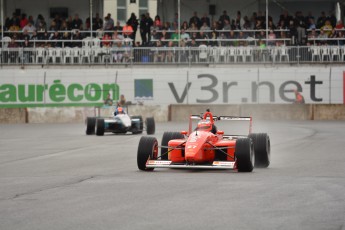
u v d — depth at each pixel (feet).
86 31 529.86
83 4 596.70
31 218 114.11
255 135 193.77
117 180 164.96
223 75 520.01
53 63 529.04
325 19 553.23
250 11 598.34
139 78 523.29
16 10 589.73
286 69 517.55
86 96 525.34
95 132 362.94
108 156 236.63
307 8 606.55
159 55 529.86
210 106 497.05
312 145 276.62
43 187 154.30
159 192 142.72
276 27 552.41
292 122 459.32
